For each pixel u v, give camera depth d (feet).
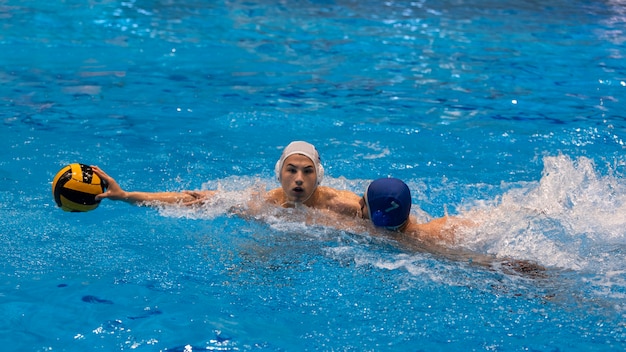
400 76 101.71
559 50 114.83
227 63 106.73
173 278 49.34
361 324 44.04
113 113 84.38
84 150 72.79
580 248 53.01
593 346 41.78
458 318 44.75
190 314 44.78
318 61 108.47
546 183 60.75
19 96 89.51
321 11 139.95
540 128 81.66
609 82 99.04
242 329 43.24
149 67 103.81
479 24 131.75
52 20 127.34
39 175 66.59
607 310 45.62
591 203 59.06
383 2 148.46
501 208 57.11
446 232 54.85
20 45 112.57
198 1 144.56
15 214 58.65
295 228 56.29
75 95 90.58
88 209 54.75
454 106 89.30
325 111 86.74
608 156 73.36
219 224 57.88
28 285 47.80
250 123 82.17
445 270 50.70
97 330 42.78
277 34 123.24
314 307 45.91
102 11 134.21
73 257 51.96
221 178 67.05
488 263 51.67
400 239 54.60
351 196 57.93
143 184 65.26
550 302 46.62
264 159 72.18
